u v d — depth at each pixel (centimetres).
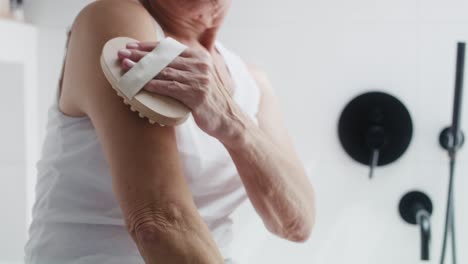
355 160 145
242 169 78
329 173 146
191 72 65
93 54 68
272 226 90
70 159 79
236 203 92
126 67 62
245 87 98
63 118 79
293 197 88
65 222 80
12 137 142
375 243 147
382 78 143
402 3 141
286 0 142
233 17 144
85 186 79
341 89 144
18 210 144
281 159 85
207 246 61
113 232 79
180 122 63
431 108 143
